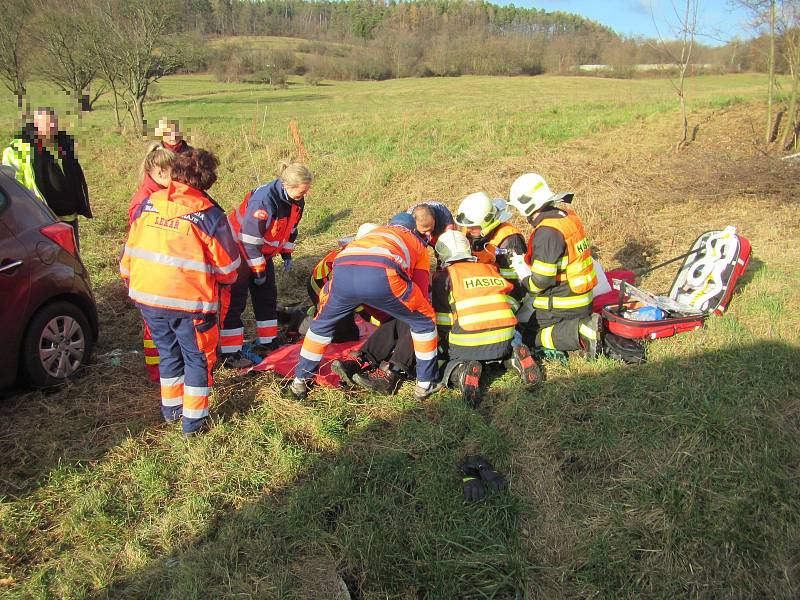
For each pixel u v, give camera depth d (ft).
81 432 12.89
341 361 14.23
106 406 13.82
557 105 66.33
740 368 14.17
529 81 148.25
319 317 13.52
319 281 17.20
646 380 13.92
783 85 64.39
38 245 13.83
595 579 9.48
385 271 12.56
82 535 10.27
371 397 14.07
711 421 12.27
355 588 9.43
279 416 13.38
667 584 9.39
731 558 9.74
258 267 15.38
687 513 10.37
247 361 15.84
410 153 40.55
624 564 9.67
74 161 19.11
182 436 12.71
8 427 12.97
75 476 11.45
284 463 11.69
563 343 15.24
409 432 12.66
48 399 14.02
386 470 11.47
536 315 15.81
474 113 61.05
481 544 9.96
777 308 17.47
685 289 17.75
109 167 41.06
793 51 39.86
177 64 68.90
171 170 11.97
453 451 12.08
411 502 10.82
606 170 33.73
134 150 45.11
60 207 18.80
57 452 12.20
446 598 9.11
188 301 11.85
